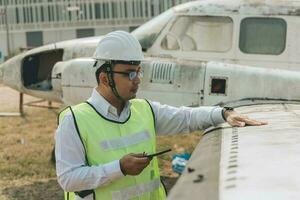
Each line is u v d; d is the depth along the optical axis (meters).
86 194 2.65
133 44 2.64
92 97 2.73
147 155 2.55
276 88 5.87
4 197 6.84
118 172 2.52
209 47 6.95
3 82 8.78
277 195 1.60
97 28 48.28
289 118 3.50
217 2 7.02
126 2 46.12
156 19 7.18
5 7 47.62
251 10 6.88
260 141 2.52
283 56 6.87
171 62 6.20
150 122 2.88
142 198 2.73
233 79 5.95
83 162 2.63
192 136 10.42
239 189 1.68
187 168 2.09
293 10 6.85
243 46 6.91
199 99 6.06
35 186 7.31
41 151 9.37
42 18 50.56
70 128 2.62
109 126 2.68
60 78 7.05
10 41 51.75
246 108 4.55
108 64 2.63
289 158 2.09
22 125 12.50
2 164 8.40
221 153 2.29
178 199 1.67
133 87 2.66
